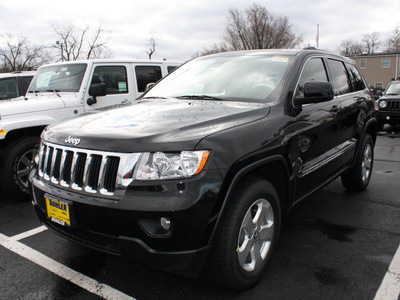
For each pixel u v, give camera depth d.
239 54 3.67
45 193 2.49
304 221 3.72
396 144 8.95
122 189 2.10
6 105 4.52
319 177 3.36
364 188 4.72
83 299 2.43
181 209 1.98
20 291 2.53
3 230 3.63
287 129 2.73
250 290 2.49
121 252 2.14
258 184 2.42
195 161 2.07
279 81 3.03
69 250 3.15
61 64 5.89
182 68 3.96
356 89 4.45
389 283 2.55
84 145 2.30
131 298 2.43
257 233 2.51
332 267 2.79
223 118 2.47
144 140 2.13
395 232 3.43
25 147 4.38
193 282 2.60
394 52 45.03
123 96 5.98
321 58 3.72
